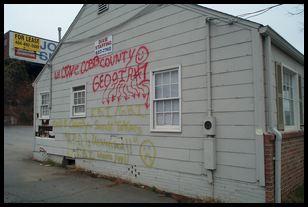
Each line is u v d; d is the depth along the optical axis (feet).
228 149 21.80
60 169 35.53
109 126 31.04
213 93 22.67
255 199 20.51
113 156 30.45
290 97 28.12
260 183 20.27
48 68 41.50
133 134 28.40
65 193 25.32
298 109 28.37
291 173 24.16
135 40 28.76
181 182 24.31
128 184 28.07
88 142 33.78
